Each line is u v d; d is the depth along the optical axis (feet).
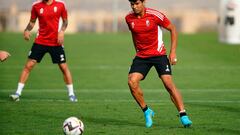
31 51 135.74
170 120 111.75
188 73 195.42
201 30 445.37
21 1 460.55
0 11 426.92
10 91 152.76
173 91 104.58
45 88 160.15
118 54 257.14
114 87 163.53
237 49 276.00
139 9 103.24
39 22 135.44
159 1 482.28
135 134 98.43
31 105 128.57
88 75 190.60
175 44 103.81
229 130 101.60
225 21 303.89
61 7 134.62
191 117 114.52
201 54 255.91
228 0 301.22
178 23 446.19
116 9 443.32
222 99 140.56
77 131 92.99
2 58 88.33
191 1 485.56
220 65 218.38
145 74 105.60
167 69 104.63
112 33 394.11
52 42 135.85
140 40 105.09
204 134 98.27
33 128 103.40
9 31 405.80
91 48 281.33
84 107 126.41
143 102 105.29
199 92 154.10
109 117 114.73
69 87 136.98
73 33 394.11
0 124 106.93
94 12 466.70
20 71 197.47
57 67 209.87
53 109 123.54
